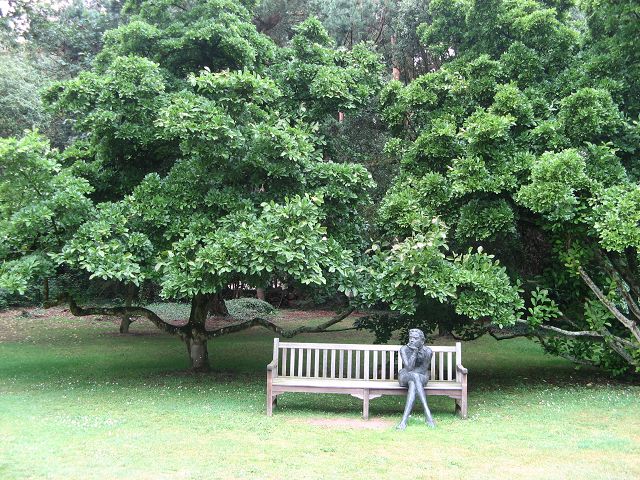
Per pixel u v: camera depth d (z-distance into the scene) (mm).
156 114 8344
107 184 9352
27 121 17984
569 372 10164
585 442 5383
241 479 4297
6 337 14773
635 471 4496
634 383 9000
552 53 9539
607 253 8398
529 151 8148
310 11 17422
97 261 7113
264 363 11383
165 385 8656
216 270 7156
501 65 9289
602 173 7738
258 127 7852
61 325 17359
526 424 6219
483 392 8289
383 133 15414
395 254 7625
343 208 8789
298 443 5355
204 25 9188
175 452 5004
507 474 4434
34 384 8594
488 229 7922
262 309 20688
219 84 7828
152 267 7926
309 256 7156
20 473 4367
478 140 8062
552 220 7578
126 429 5836
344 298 21562
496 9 9703
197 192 8219
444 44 10781
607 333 8273
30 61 20078
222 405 7168
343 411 6973
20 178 7672
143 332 16234
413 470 4535
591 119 7980
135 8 10516
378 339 9609
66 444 5223
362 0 17281
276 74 9914
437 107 9570
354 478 4336
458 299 7480
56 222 7621
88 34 20172
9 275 7258
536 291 9062
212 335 10109
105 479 4238
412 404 6223
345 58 10203
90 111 8742
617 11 8602
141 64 8320
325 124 10992
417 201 8539
